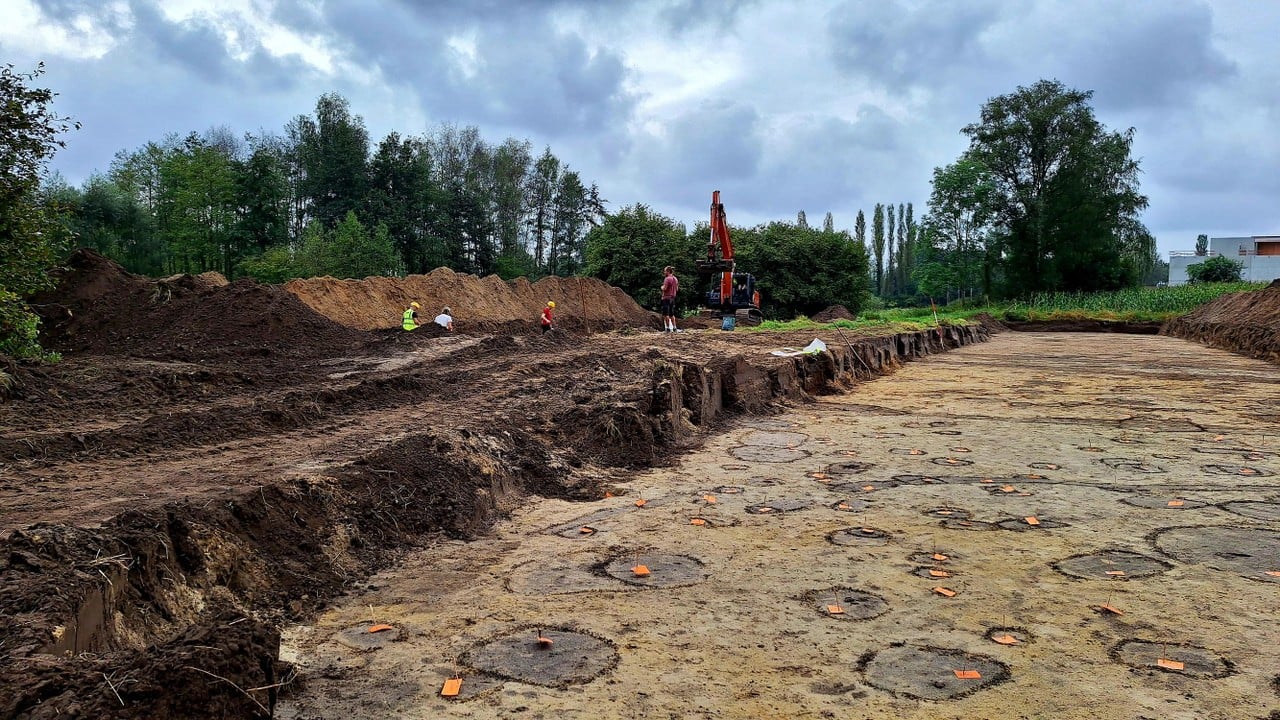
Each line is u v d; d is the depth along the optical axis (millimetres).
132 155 61438
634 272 44438
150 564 3840
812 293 44031
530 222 70750
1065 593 4773
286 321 16062
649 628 4246
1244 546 5660
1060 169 52844
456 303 25562
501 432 7773
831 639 4117
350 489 5672
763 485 7578
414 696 3484
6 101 9773
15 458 6359
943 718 3312
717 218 31375
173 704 2602
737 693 3529
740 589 4836
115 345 14641
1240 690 3564
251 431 7859
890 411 12297
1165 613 4461
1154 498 7020
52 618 2965
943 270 58438
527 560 5363
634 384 11969
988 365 20359
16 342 10953
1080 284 53844
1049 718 3314
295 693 3479
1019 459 8680
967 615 4441
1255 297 27656
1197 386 15281
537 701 3451
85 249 16562
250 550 4566
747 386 12125
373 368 13617
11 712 2379
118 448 6879
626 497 7148
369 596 4684
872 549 5629
